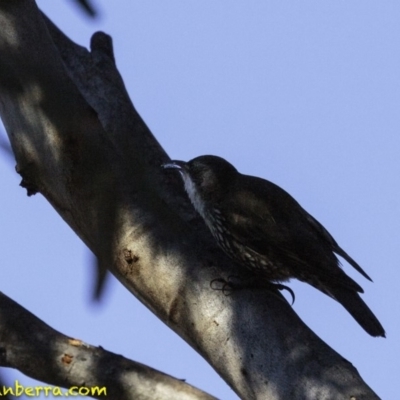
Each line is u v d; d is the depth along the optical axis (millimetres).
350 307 12414
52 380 9773
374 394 9320
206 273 10547
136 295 10898
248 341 10031
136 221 10641
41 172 10664
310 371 9547
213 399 9648
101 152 9617
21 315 9875
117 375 9734
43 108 7383
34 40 10266
